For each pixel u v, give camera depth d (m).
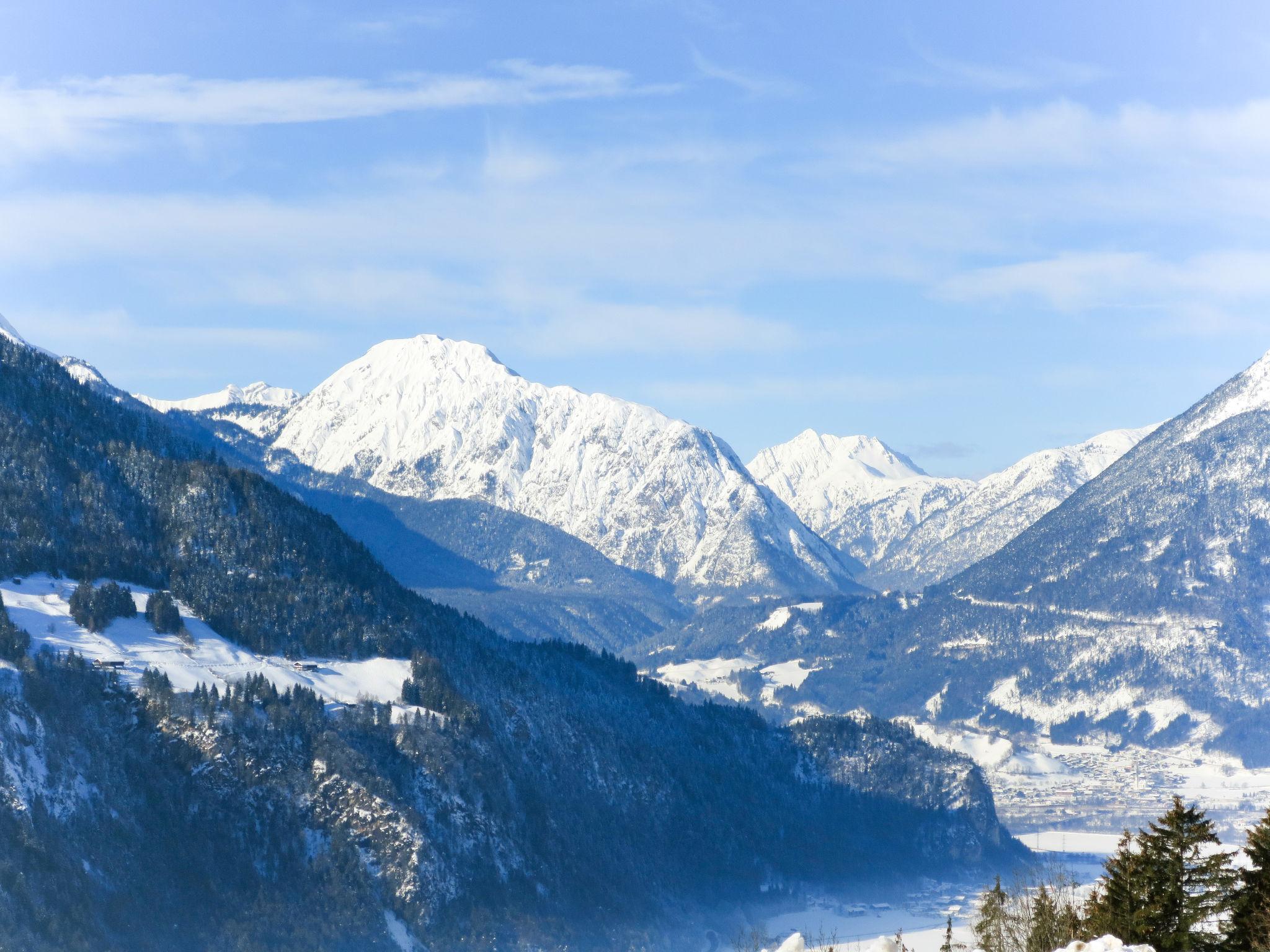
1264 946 130.50
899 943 121.75
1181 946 133.38
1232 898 135.12
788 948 116.56
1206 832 137.12
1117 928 135.62
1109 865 139.62
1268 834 137.25
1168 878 135.62
